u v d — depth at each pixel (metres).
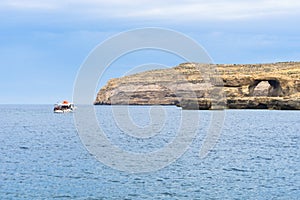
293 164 47.06
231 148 62.59
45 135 85.88
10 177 38.66
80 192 33.53
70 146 63.41
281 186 35.66
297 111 199.50
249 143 70.31
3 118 171.50
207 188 35.00
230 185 36.03
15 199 31.44
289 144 68.94
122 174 40.41
